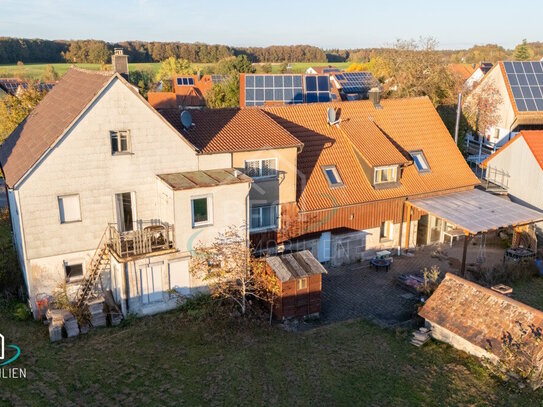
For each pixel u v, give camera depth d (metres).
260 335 24.69
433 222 37.38
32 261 25.36
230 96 65.25
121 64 28.95
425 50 65.56
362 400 19.83
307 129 35.62
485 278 31.45
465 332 23.22
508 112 62.66
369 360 22.72
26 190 24.36
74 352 22.77
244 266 27.02
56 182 24.92
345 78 74.00
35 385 20.16
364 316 27.42
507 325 22.50
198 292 27.30
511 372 21.03
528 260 33.12
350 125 36.88
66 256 26.11
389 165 34.25
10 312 26.77
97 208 26.23
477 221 31.59
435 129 40.16
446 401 19.77
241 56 101.44
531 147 39.19
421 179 36.50
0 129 44.78
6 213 40.59
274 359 22.59
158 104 73.00
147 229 26.47
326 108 37.69
